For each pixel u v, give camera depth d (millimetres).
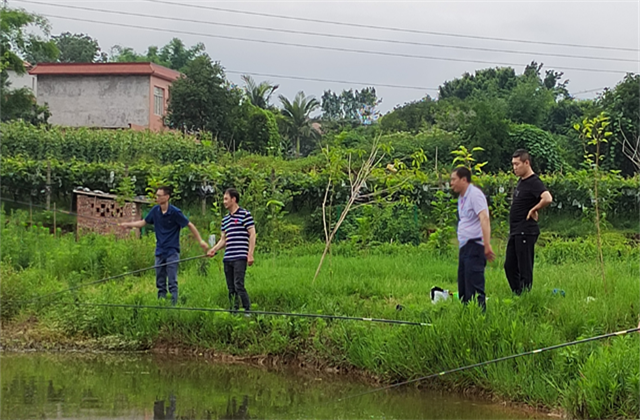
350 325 8602
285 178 21156
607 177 21578
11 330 10023
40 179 21031
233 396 7492
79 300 10398
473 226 8508
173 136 31219
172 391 7648
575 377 6887
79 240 16047
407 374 7738
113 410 6906
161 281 10344
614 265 13211
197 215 20750
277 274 11836
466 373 7434
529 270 9469
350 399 7375
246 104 42938
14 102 35531
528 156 9422
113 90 44125
